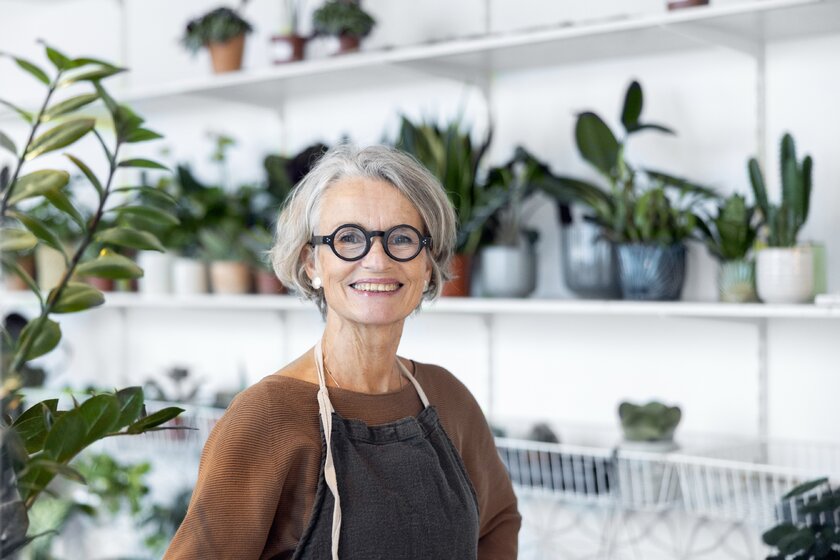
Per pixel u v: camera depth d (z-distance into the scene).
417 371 1.38
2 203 0.93
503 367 2.32
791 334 1.95
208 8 2.73
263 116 2.65
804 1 1.62
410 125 2.08
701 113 2.02
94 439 0.95
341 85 2.40
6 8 3.17
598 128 1.88
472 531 1.27
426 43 2.22
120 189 1.03
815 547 1.59
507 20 2.25
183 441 2.53
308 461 1.19
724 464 1.75
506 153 2.26
